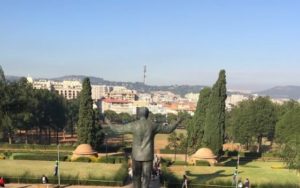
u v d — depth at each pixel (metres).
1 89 112.88
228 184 68.75
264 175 83.38
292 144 90.56
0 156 99.00
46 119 161.75
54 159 95.81
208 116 102.62
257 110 143.88
